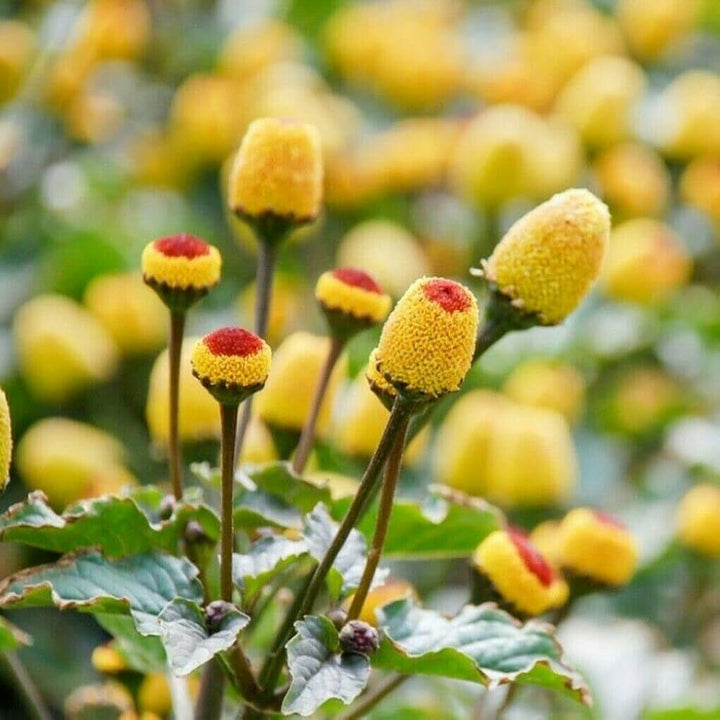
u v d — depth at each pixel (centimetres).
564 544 48
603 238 43
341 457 57
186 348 50
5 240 78
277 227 45
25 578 41
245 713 42
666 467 75
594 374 77
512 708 58
